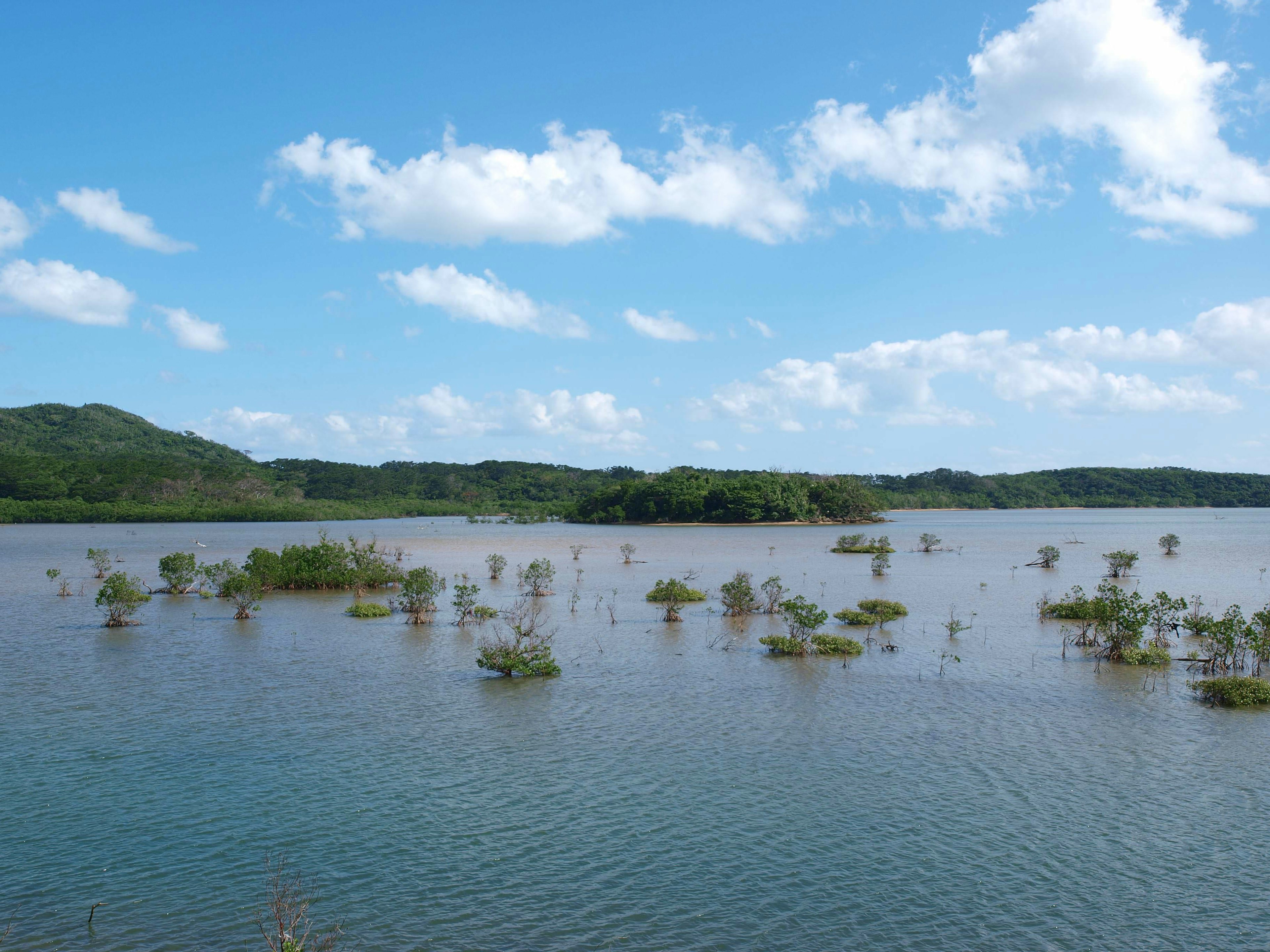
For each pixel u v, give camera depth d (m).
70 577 64.62
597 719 23.91
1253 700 25.28
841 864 15.11
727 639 36.75
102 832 16.36
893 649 34.25
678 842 15.96
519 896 14.00
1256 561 78.44
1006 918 13.38
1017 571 70.69
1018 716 24.17
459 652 33.84
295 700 25.97
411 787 18.64
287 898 13.94
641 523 192.38
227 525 184.00
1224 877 14.69
